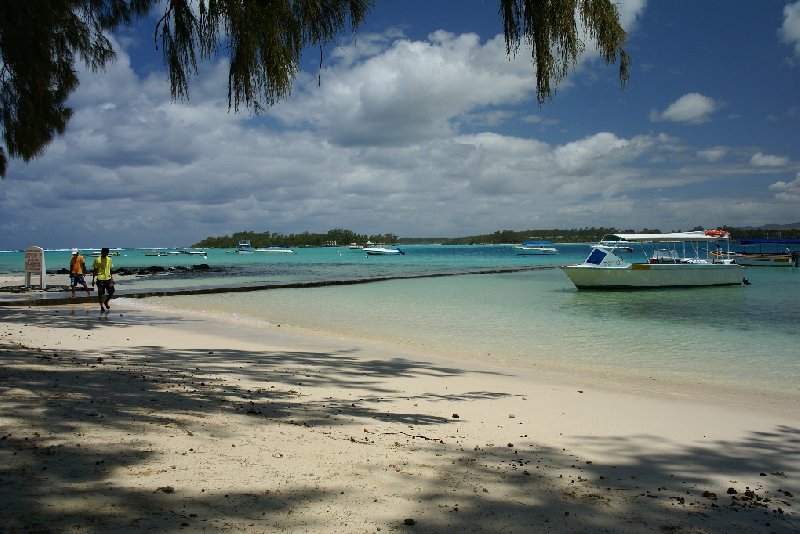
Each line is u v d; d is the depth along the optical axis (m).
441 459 4.50
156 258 116.06
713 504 3.88
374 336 14.68
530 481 4.11
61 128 10.99
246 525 2.91
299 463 4.06
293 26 6.41
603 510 3.62
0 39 8.23
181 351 10.74
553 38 5.16
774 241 66.75
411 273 50.91
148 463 3.71
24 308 19.16
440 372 9.66
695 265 32.00
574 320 18.30
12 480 3.15
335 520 3.09
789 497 4.13
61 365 7.61
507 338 14.43
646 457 5.02
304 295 28.02
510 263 78.31
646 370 10.34
